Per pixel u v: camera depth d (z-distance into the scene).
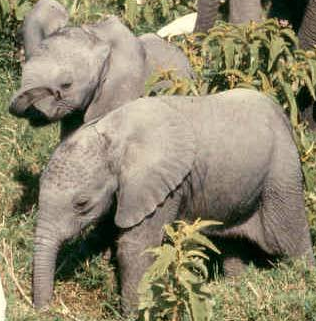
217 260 11.46
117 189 10.45
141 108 10.55
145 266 10.57
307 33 14.22
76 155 10.27
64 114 11.08
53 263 10.28
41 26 11.98
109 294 10.88
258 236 11.21
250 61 12.48
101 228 11.10
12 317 10.11
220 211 10.94
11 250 11.16
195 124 10.68
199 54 12.98
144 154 10.43
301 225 11.24
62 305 10.53
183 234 9.91
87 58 11.09
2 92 13.03
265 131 10.91
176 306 9.79
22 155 12.34
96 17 14.14
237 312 10.45
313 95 12.68
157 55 11.86
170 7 15.11
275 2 15.21
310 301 10.42
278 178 11.02
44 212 10.27
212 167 10.72
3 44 13.42
